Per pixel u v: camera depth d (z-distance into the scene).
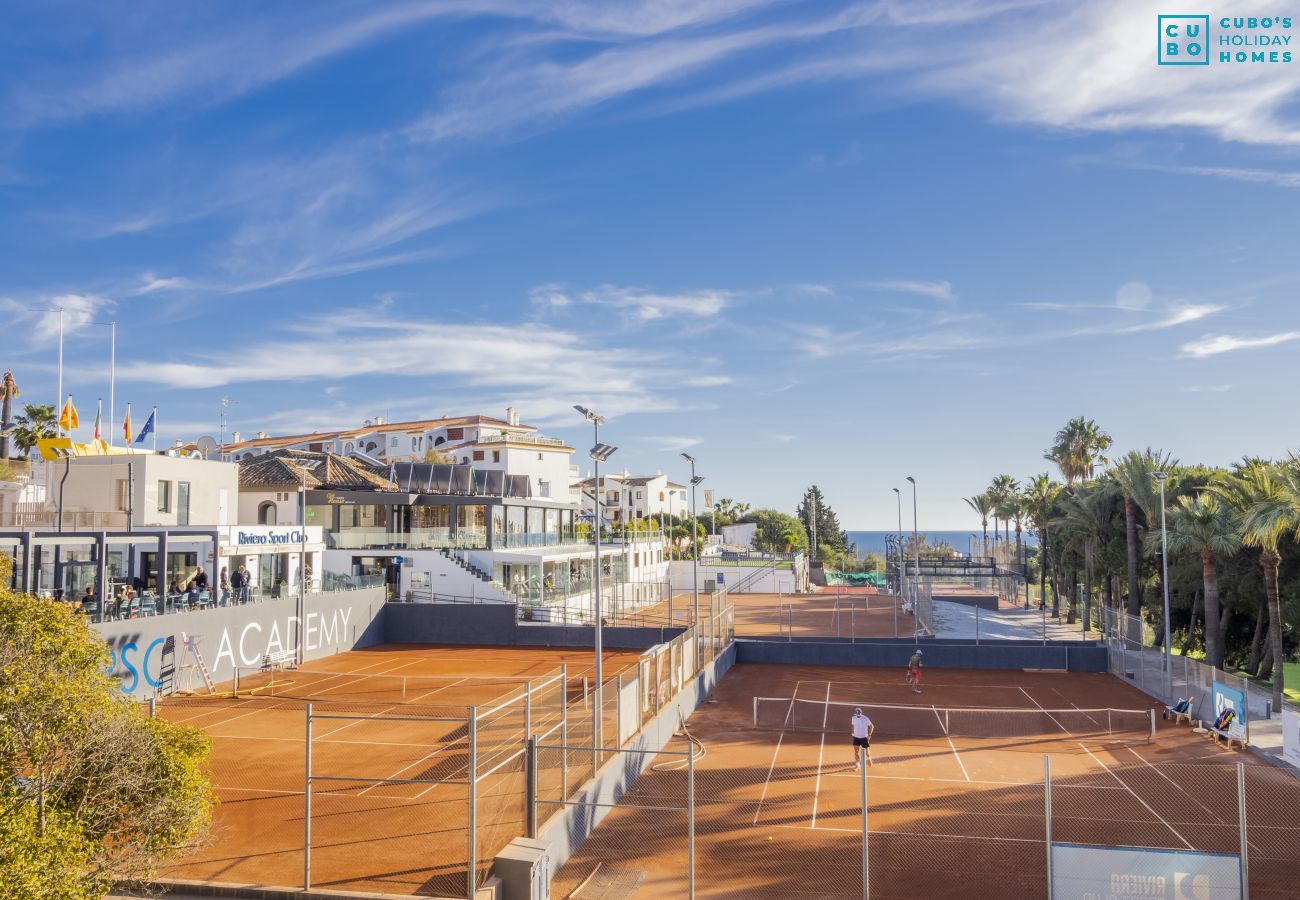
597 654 21.73
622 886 15.66
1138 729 29.05
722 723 29.67
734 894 15.30
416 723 27.42
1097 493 57.28
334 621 43.53
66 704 11.11
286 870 15.35
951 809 20.03
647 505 115.75
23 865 9.42
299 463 60.31
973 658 42.25
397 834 17.03
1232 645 53.62
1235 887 13.34
